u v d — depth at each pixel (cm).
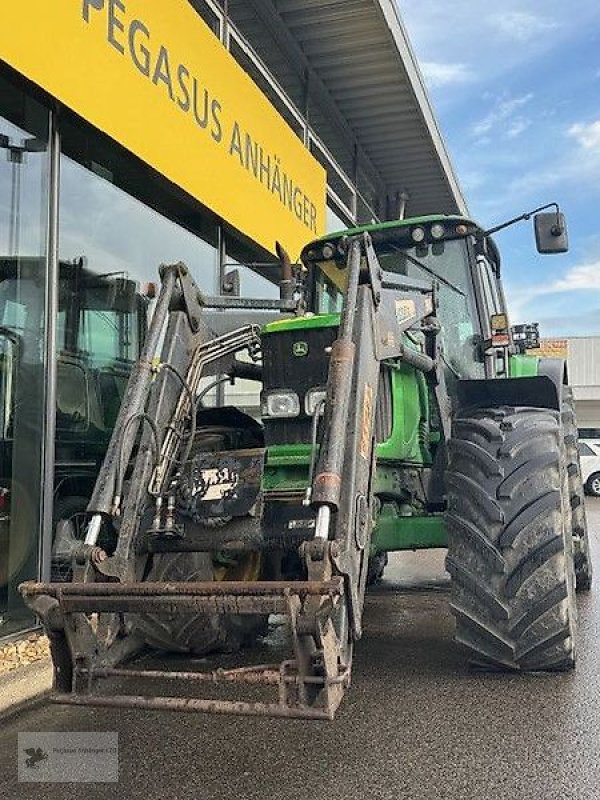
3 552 453
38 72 432
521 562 365
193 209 686
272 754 313
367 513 326
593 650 437
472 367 506
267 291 819
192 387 404
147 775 296
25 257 475
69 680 286
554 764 294
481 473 381
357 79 933
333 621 282
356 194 1097
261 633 469
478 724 334
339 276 525
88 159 552
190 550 358
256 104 741
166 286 402
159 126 559
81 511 531
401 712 351
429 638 480
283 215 815
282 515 357
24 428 469
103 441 561
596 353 3102
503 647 372
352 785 282
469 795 271
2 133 461
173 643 390
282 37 836
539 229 499
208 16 696
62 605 281
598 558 837
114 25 503
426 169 1191
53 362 486
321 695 258
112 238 579
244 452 380
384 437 423
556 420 402
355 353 336
